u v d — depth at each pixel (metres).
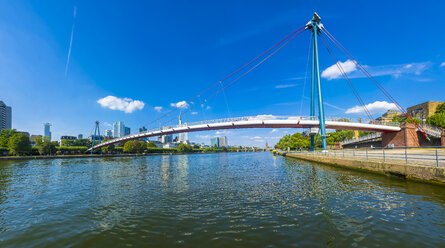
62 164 46.12
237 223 7.78
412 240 6.04
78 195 13.61
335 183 14.97
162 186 16.42
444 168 11.84
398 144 46.62
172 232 7.14
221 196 12.31
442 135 37.75
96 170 31.42
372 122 50.19
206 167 35.12
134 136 83.25
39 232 7.48
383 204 9.45
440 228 6.79
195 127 59.44
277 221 7.84
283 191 13.09
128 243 6.40
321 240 6.18
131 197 12.69
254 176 21.00
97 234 7.16
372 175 17.83
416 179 13.77
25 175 25.30
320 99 44.00
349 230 6.83
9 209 10.55
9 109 185.75
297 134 83.19
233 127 56.66
